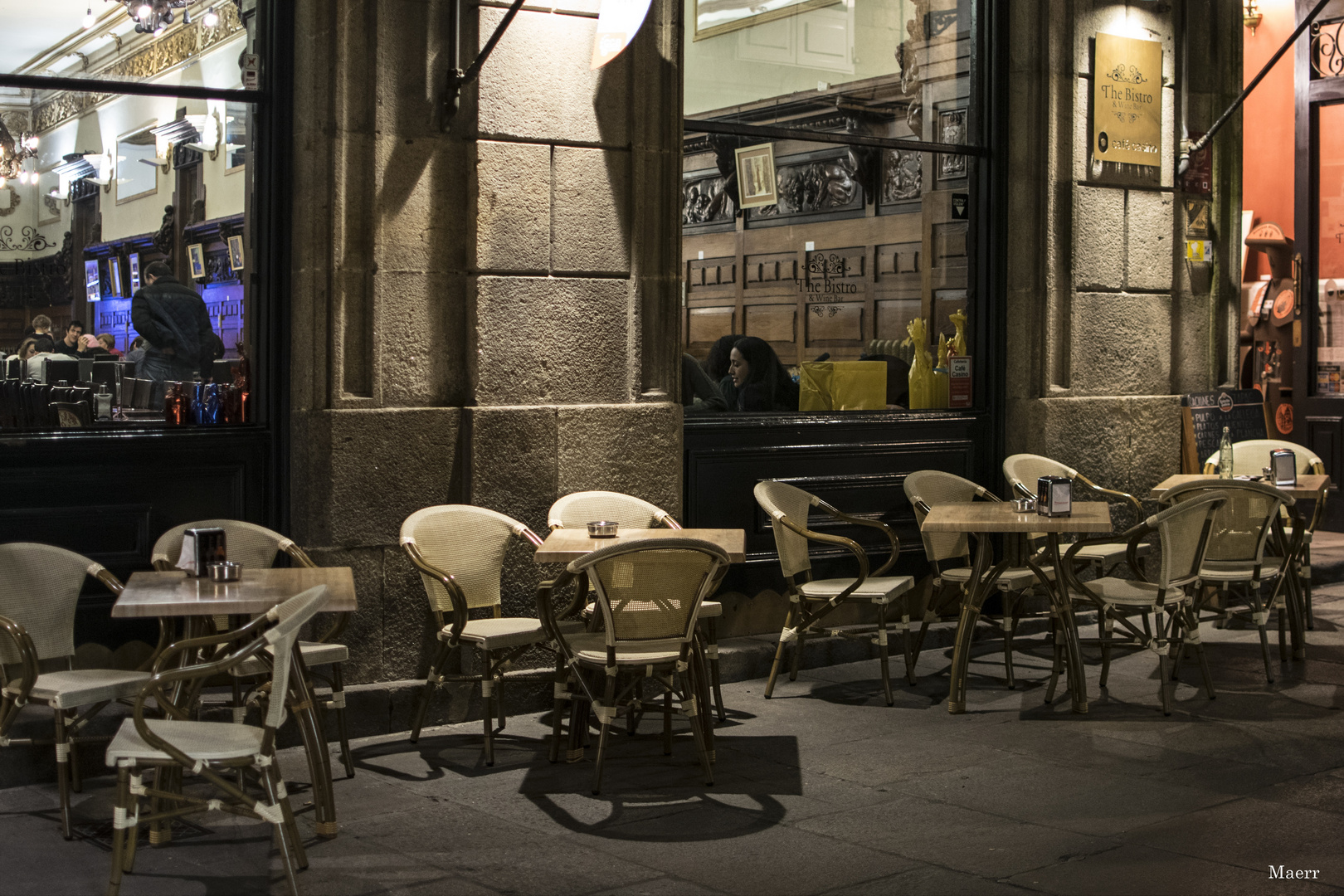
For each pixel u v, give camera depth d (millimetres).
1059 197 7477
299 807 4410
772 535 6625
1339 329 9828
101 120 5258
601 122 5816
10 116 5082
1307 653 6766
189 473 5383
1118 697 5914
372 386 5453
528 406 5699
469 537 5336
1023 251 7414
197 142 5418
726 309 6559
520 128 5641
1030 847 3980
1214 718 5512
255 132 5488
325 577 4305
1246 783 4605
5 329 5129
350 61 5355
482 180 5574
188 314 5434
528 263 5691
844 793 4531
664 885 3699
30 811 4367
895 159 7109
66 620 4555
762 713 5672
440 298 5594
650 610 4566
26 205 5148
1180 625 5992
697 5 6441
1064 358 7547
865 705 5797
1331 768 4785
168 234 5398
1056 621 5852
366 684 5422
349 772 4750
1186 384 8133
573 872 3803
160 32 5309
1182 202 8047
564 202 5762
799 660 6199
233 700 4531
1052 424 7453
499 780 4719
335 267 5367
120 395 5344
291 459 5496
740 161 6590
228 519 5473
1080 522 5379
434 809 4387
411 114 5488
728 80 6574
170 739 3555
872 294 7086
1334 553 9023
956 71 7344
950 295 7379
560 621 5039
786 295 6766
